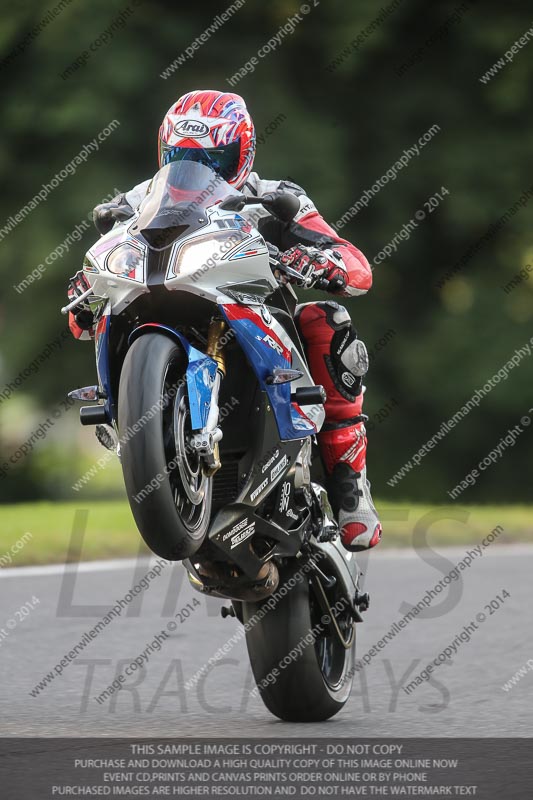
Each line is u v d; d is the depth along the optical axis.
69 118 57.94
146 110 60.00
